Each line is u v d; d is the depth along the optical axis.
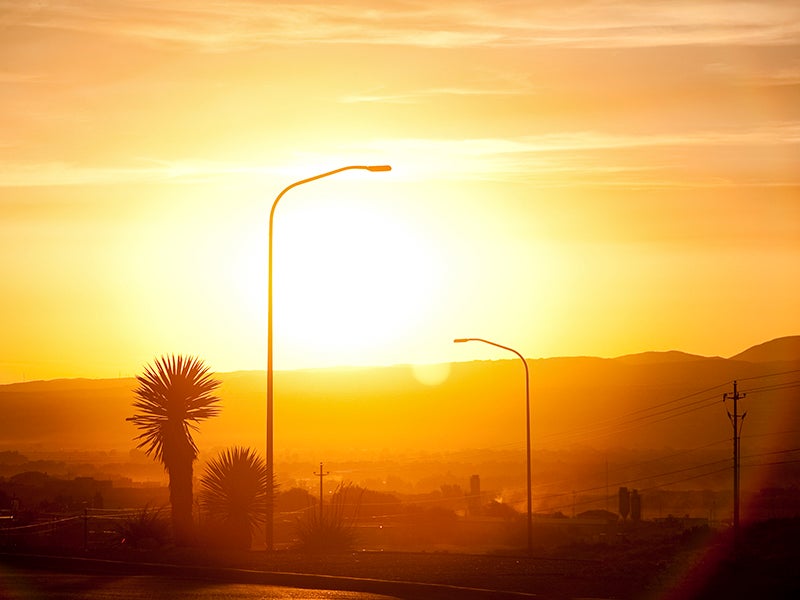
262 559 90.94
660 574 77.56
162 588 72.19
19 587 72.31
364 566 85.56
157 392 116.62
